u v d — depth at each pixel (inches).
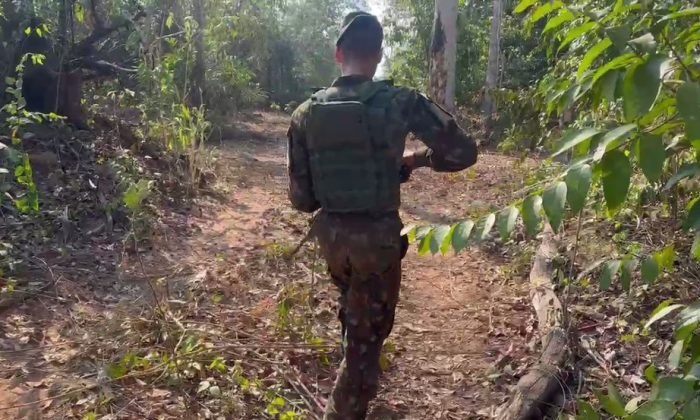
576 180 62.4
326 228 117.3
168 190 302.7
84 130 320.5
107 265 216.7
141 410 136.9
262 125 744.3
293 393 149.9
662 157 58.4
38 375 149.3
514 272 234.7
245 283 211.9
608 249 210.8
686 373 63.3
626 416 59.6
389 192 114.0
